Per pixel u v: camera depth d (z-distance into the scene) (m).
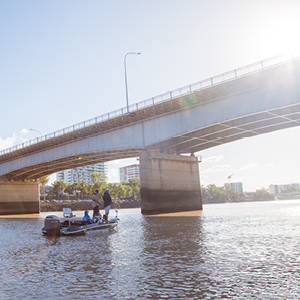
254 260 11.27
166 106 45.19
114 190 151.88
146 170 47.69
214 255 12.30
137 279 9.17
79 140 59.22
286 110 38.03
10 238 20.34
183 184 52.66
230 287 8.23
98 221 22.72
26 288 8.59
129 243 16.22
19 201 78.25
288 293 7.70
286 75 34.53
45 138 61.88
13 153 70.69
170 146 51.53
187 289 8.14
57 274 10.03
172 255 12.53
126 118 49.50
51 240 18.66
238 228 22.22
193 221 30.00
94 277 9.54
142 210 47.41
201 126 42.53
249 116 41.34
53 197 159.75
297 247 13.70
